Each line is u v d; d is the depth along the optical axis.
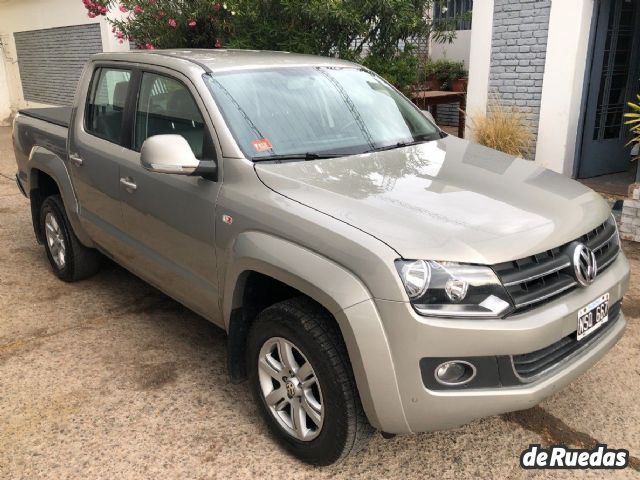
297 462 2.81
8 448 2.92
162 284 3.62
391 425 2.39
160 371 3.58
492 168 3.18
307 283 2.47
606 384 3.38
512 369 2.35
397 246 2.32
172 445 2.93
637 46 7.29
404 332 2.26
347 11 6.64
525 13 6.95
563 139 6.90
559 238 2.52
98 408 3.23
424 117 3.99
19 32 15.10
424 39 9.01
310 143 3.21
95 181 4.02
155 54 3.77
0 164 9.91
